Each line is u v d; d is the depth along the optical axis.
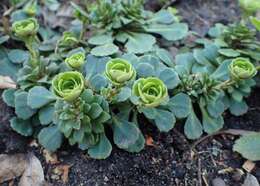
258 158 0.31
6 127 0.32
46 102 0.31
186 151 0.32
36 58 0.33
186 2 0.43
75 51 0.33
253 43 0.36
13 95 0.32
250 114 0.35
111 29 0.37
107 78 0.28
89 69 0.31
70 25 0.40
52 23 0.40
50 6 0.41
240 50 0.35
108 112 0.29
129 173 0.30
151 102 0.25
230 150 0.33
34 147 0.32
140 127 0.33
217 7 0.43
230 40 0.36
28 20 0.32
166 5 0.42
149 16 0.39
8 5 0.42
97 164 0.30
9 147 0.32
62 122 0.28
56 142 0.30
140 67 0.31
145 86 0.25
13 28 0.32
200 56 0.35
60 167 0.31
